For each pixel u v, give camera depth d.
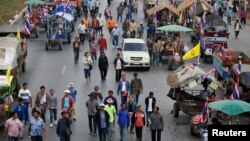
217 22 90.50
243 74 61.28
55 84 68.81
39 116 46.28
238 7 138.50
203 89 59.25
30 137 47.97
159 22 99.25
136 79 58.38
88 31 93.75
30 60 82.00
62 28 90.88
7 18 118.12
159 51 80.44
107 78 72.38
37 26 101.69
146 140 50.50
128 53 77.94
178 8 107.62
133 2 127.19
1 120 51.84
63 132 45.69
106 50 88.62
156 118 48.00
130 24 93.88
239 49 94.81
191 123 51.41
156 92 66.38
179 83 55.69
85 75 70.25
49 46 91.06
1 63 63.69
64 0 115.00
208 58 83.75
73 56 85.12
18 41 69.69
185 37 103.88
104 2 140.75
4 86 54.28
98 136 51.34
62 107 53.47
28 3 112.44
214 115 52.03
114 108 49.59
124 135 49.31
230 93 60.03
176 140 50.44
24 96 53.72
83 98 62.91
